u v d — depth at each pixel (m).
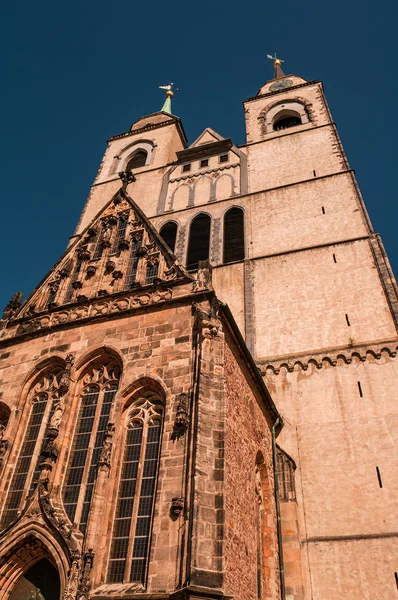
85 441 23.09
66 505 21.20
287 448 30.27
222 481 18.97
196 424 20.14
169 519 18.36
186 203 50.91
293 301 37.69
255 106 60.84
